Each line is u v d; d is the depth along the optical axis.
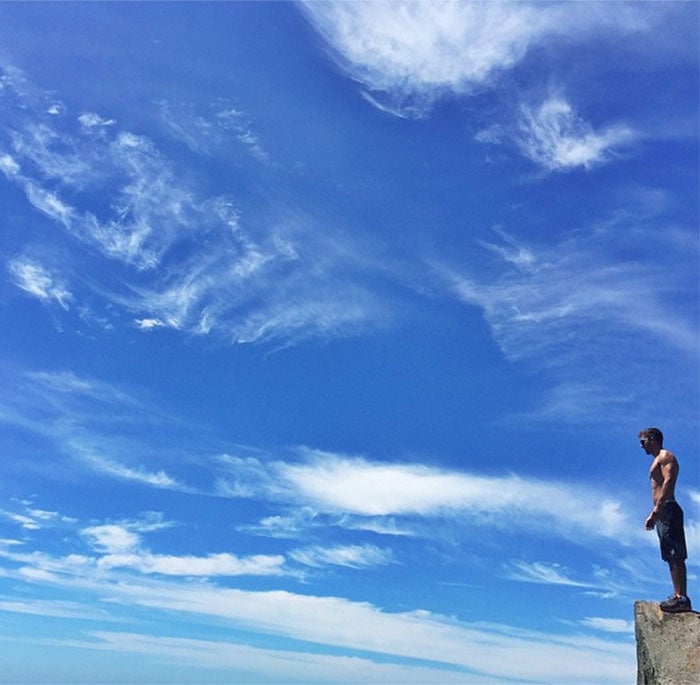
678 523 15.95
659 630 15.63
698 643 15.11
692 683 14.79
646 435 16.62
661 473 16.16
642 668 15.88
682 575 15.81
